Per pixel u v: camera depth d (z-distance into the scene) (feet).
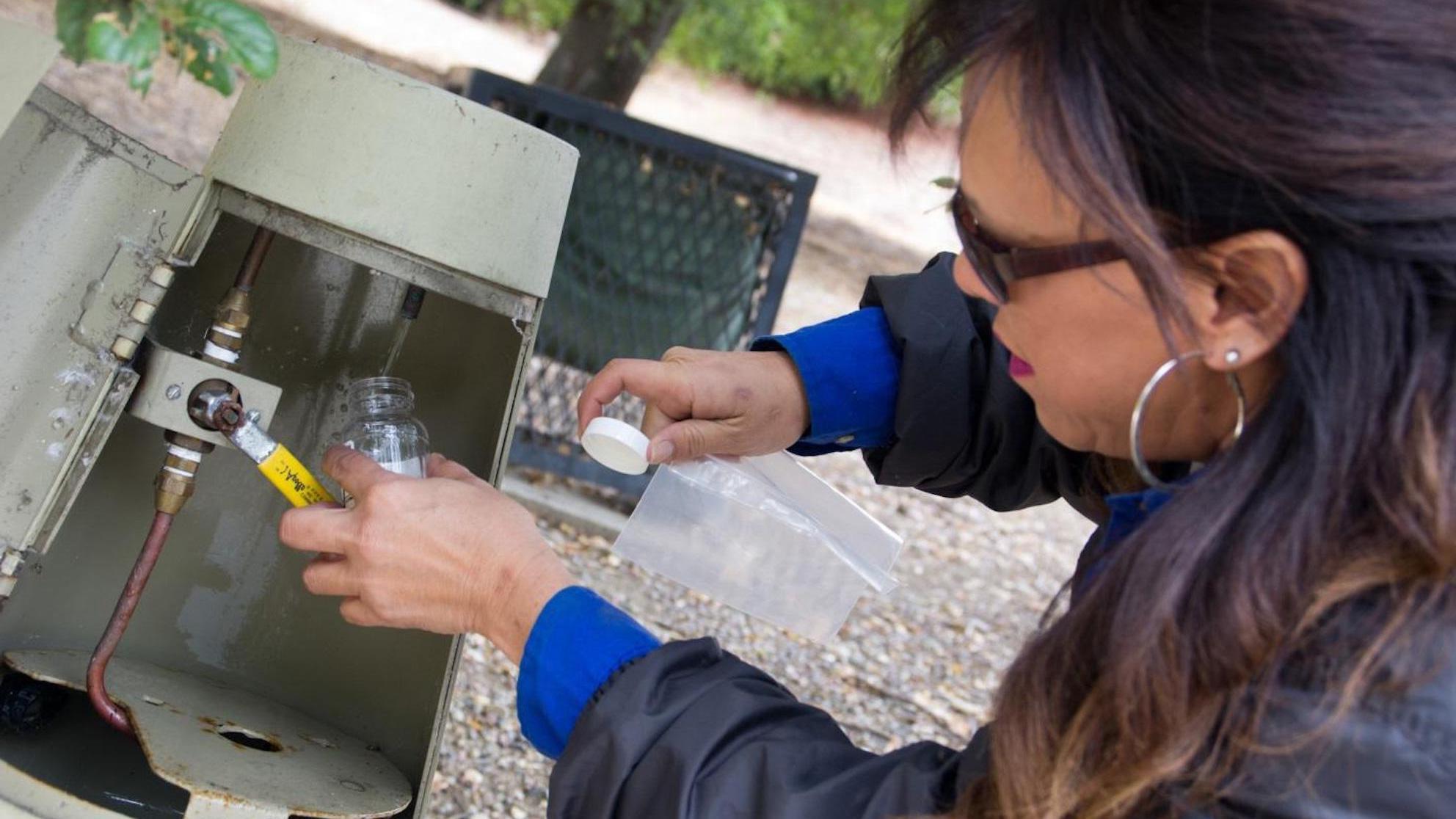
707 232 11.99
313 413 4.81
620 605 10.39
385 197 3.77
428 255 3.83
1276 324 2.70
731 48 20.08
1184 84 2.60
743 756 3.21
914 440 4.63
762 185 11.93
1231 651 2.63
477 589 3.64
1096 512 4.29
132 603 4.06
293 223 3.79
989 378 4.58
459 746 7.89
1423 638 2.56
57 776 4.15
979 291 3.26
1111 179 2.65
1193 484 2.76
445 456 4.74
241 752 4.10
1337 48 2.53
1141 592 2.70
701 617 10.69
